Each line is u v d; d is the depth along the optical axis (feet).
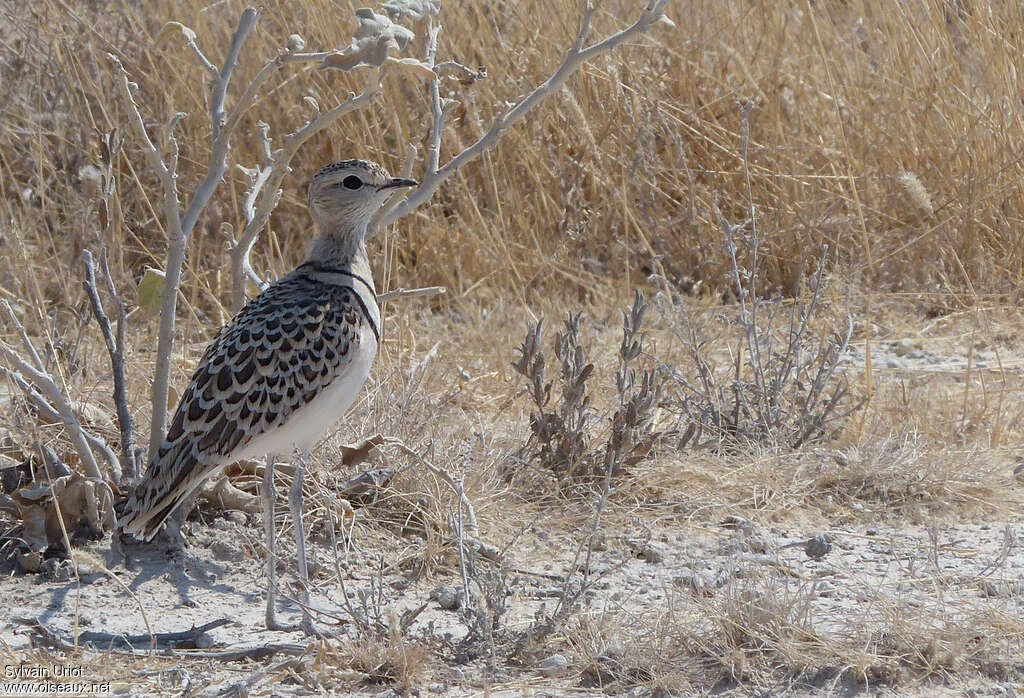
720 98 52.47
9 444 32.71
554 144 53.06
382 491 32.19
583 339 45.27
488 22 53.06
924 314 49.73
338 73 51.34
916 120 52.90
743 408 37.63
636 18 54.65
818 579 29.17
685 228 52.90
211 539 30.40
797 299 43.50
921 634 24.95
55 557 29.48
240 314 27.30
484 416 38.88
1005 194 51.42
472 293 49.83
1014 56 52.03
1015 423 38.91
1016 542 31.50
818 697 23.48
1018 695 23.39
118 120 50.67
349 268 27.73
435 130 33.45
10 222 48.44
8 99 51.85
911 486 34.42
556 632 25.95
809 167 53.26
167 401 32.42
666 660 24.61
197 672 24.62
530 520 32.37
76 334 42.45
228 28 53.06
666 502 33.76
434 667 24.89
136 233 51.01
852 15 56.08
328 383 26.58
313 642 25.73
